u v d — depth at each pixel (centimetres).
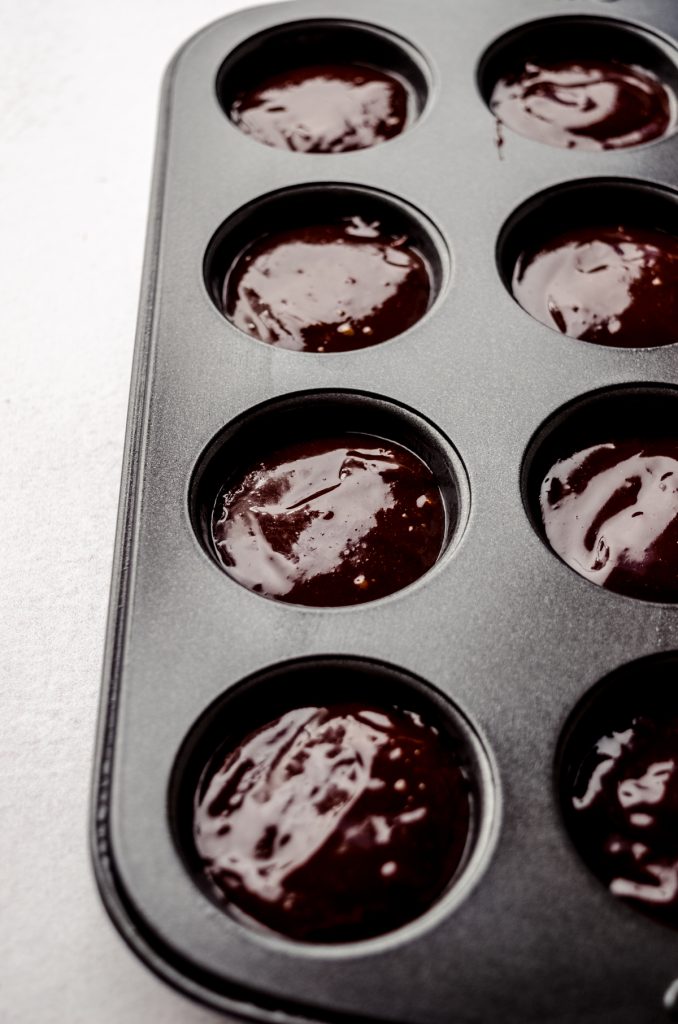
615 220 55
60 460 54
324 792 44
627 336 52
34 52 65
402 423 49
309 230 54
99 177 61
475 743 44
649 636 46
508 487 48
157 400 49
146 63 65
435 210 53
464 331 51
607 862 44
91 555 52
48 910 46
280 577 47
